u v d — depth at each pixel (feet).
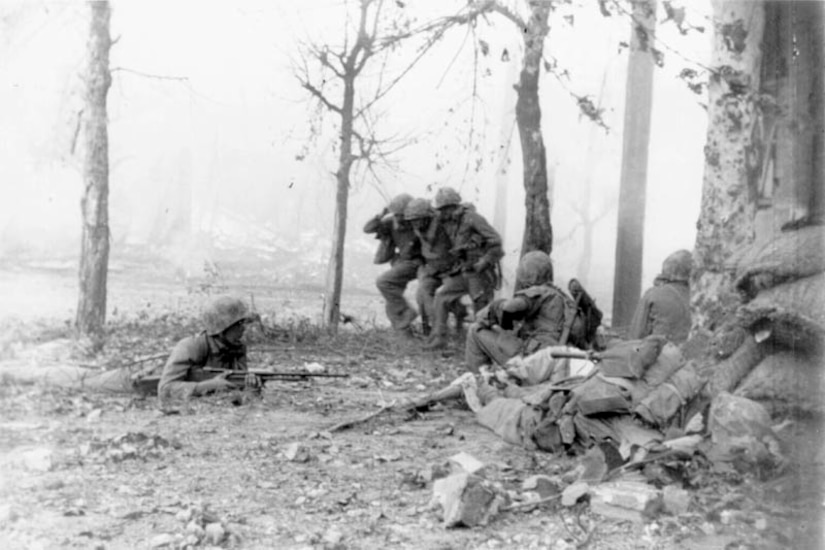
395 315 44.60
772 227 25.18
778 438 19.97
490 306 30.89
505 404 25.76
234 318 29.17
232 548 16.07
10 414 25.58
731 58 26.20
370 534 16.98
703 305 26.08
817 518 16.97
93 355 35.50
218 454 22.20
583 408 21.85
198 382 28.63
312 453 22.40
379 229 44.73
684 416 21.45
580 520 17.90
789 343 21.94
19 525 16.71
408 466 21.58
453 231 43.32
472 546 16.48
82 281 38.04
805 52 24.95
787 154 25.17
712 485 19.21
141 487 19.33
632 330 28.25
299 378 31.40
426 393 31.48
